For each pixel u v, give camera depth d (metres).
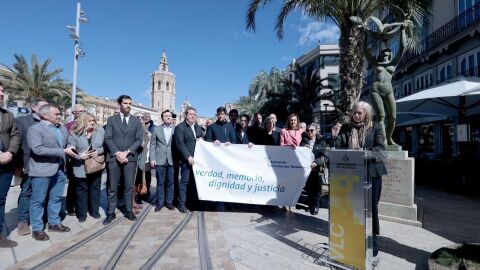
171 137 6.04
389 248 3.99
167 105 117.31
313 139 6.31
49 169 4.17
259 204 5.90
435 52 16.36
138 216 5.41
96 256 3.51
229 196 5.71
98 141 5.20
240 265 3.36
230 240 4.16
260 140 6.68
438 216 5.71
